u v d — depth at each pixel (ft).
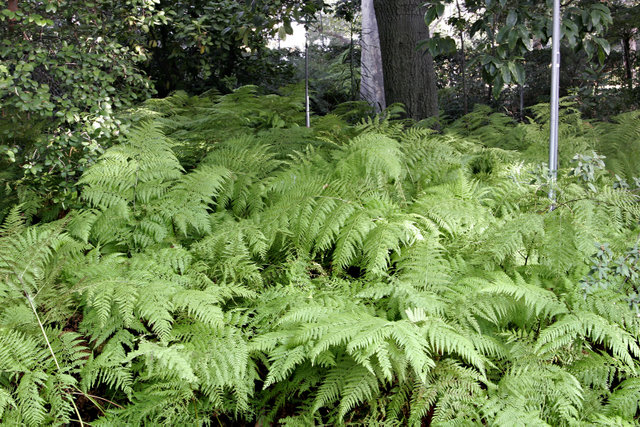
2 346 7.88
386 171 11.73
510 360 8.67
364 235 9.84
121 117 14.57
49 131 12.66
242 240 10.37
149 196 11.28
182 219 10.68
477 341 8.41
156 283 8.70
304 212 10.59
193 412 8.34
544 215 9.73
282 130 15.81
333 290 9.77
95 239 11.05
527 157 14.99
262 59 33.63
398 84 21.58
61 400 7.65
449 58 42.73
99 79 13.97
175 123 17.42
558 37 11.09
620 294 8.73
